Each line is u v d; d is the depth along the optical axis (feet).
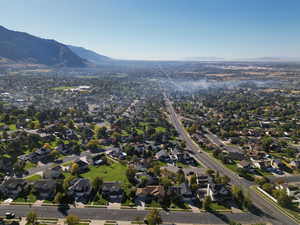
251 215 265.54
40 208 268.00
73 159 415.64
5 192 293.84
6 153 416.87
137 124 645.51
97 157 412.57
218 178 333.83
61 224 241.76
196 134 568.41
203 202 275.39
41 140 486.38
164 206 276.41
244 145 507.30
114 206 275.18
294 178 364.17
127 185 323.57
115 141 500.33
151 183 322.55
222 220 255.50
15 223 241.96
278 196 290.97
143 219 253.24
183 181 324.39
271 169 391.04
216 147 481.87
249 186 333.42
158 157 428.56
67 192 290.97
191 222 250.78
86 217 254.06
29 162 391.45
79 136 540.11
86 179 312.71
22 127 571.28
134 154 435.53
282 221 256.93
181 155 427.74
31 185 307.58
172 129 601.21
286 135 574.15
